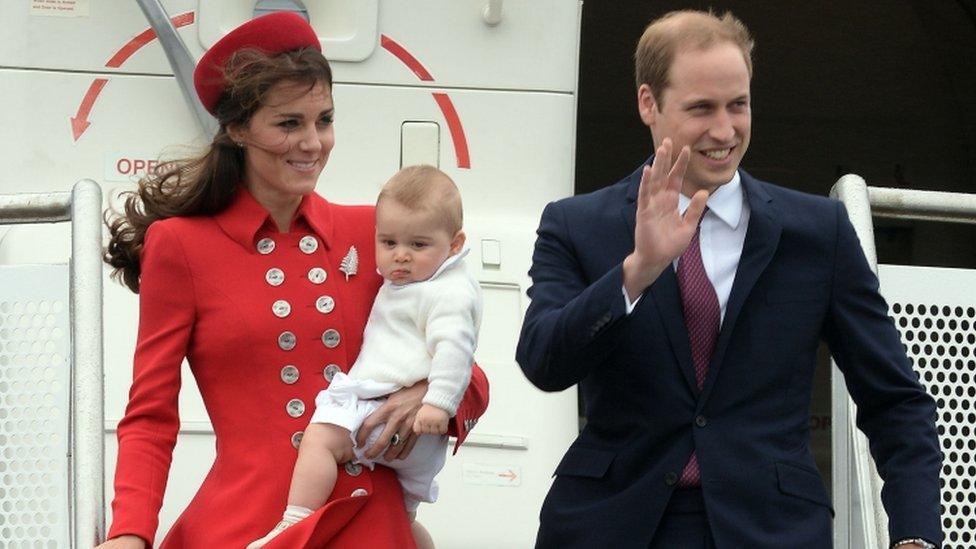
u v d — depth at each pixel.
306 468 12.71
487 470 18.19
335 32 20.14
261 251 13.26
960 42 30.77
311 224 13.39
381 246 13.28
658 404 13.28
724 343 13.27
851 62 31.62
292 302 13.15
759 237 13.47
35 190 19.88
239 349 13.01
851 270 13.62
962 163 32.62
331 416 12.81
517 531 17.91
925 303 15.67
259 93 12.83
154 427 12.92
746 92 13.25
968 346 15.73
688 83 13.16
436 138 20.09
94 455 13.76
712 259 13.53
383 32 20.16
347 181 20.03
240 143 13.18
